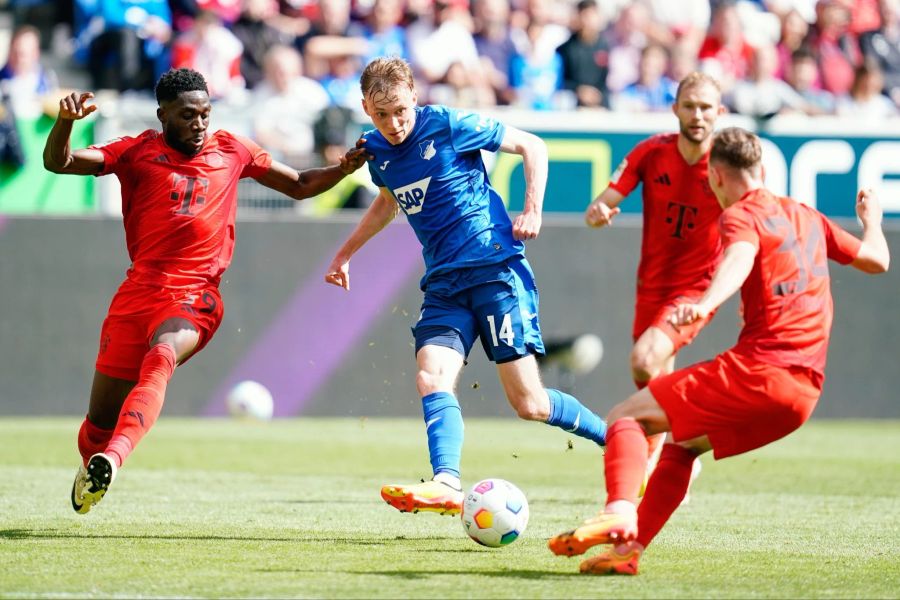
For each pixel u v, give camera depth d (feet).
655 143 83.76
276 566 55.72
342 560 57.98
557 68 192.44
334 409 157.79
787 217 54.80
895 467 114.42
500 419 163.73
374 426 150.20
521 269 68.39
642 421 54.29
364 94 66.28
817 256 54.95
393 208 72.74
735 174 56.24
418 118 67.92
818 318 53.98
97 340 154.92
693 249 83.82
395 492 61.41
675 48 193.88
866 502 88.22
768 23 206.08
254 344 156.25
